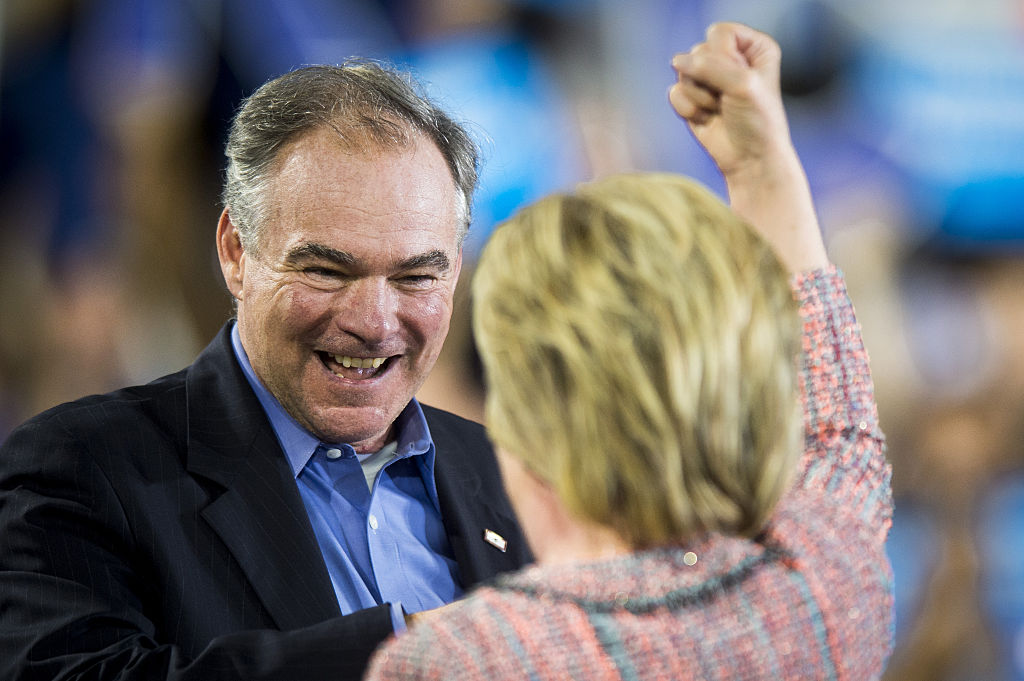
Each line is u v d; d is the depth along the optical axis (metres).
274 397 7.08
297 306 6.64
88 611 6.12
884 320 16.09
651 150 17.30
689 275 4.43
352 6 17.20
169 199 17.28
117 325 16.83
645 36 17.33
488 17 17.06
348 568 6.93
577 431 4.34
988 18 17.55
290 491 6.82
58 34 17.58
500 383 4.54
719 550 4.51
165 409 6.97
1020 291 16.22
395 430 7.54
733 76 5.63
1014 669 11.09
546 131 16.84
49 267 17.12
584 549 4.59
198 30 17.39
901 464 12.58
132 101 17.42
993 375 13.85
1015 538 11.96
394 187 6.59
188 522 6.57
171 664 5.75
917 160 17.50
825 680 4.40
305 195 6.54
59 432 6.61
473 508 7.55
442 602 7.16
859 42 17.67
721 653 4.28
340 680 5.56
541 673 4.17
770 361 4.45
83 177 17.45
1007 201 17.23
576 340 4.36
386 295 6.68
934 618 11.33
